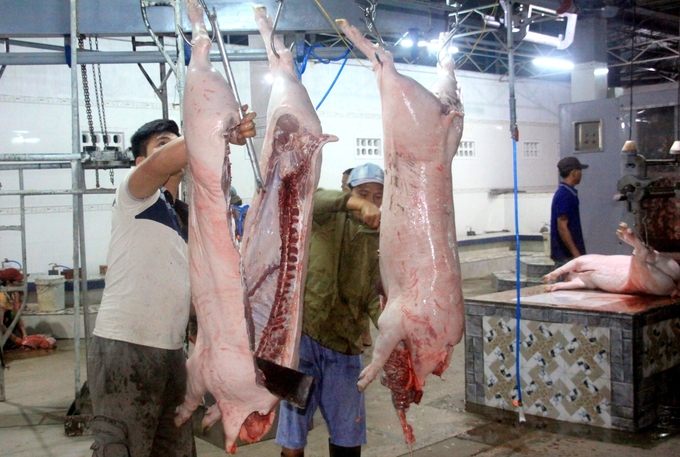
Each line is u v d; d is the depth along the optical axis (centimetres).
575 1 497
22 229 545
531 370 427
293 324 206
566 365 412
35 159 411
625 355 390
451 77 248
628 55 1275
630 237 451
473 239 1244
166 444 259
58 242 802
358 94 1134
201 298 200
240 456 393
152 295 241
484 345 449
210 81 189
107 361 237
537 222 1329
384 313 233
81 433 440
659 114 625
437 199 227
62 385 562
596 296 459
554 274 511
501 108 1377
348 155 1125
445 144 228
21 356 668
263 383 192
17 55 439
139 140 278
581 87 869
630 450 373
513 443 397
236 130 188
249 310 194
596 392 402
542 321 421
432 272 224
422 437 414
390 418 454
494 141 1365
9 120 766
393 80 225
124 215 243
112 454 232
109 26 411
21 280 720
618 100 651
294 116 204
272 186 211
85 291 480
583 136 685
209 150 185
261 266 215
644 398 398
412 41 429
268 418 212
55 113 795
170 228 249
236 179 934
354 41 230
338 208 274
